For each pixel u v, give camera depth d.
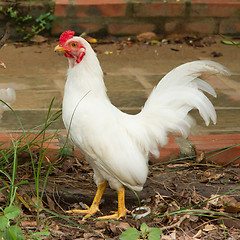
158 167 5.82
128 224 4.46
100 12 10.91
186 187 5.31
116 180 4.54
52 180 5.37
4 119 6.73
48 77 8.66
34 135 6.00
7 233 3.86
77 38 4.24
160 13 11.13
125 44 10.70
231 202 4.94
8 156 5.29
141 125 4.53
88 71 4.32
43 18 10.69
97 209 4.82
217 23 11.34
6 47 10.20
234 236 4.39
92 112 4.27
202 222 4.64
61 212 4.80
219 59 9.76
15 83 8.27
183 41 10.91
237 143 6.09
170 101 4.57
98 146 4.27
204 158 5.84
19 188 4.90
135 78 8.66
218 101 7.63
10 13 10.53
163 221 4.60
